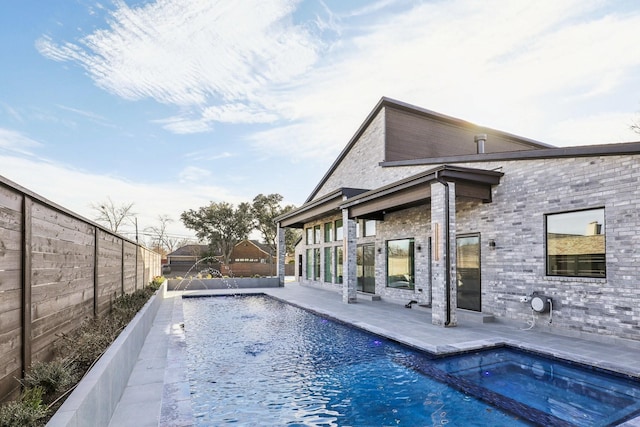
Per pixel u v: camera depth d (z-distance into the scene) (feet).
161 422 12.34
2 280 9.45
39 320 11.88
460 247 31.96
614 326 21.11
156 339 24.35
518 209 26.89
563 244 24.16
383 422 13.56
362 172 49.42
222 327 30.60
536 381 16.94
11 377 9.84
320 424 13.55
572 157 23.53
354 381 17.71
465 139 51.42
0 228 9.37
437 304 27.27
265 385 17.40
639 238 20.16
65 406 8.85
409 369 19.24
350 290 40.96
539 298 24.68
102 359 12.82
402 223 40.04
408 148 46.37
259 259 132.46
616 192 21.27
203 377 18.53
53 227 13.15
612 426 12.48
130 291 31.65
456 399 15.46
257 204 132.46
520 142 57.93
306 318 34.35
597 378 17.11
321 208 49.96
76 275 15.90
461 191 27.78
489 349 21.44
